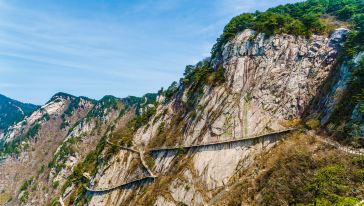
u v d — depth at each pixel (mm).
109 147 139000
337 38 95188
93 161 159375
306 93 93875
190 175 95312
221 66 112625
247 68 104438
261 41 104938
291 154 77688
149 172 109250
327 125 80000
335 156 69500
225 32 120375
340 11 105500
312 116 87750
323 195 58250
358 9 103812
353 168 63500
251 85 101000
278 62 100312
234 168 90312
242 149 92438
